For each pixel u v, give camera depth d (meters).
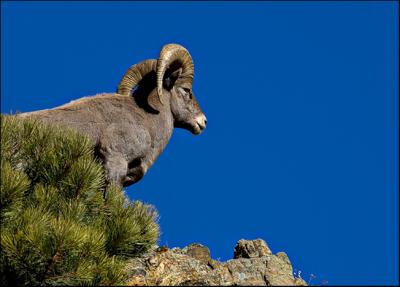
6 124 42.09
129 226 42.97
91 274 39.34
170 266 45.53
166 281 43.31
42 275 38.25
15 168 42.25
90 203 43.00
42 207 40.94
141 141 51.44
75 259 39.00
